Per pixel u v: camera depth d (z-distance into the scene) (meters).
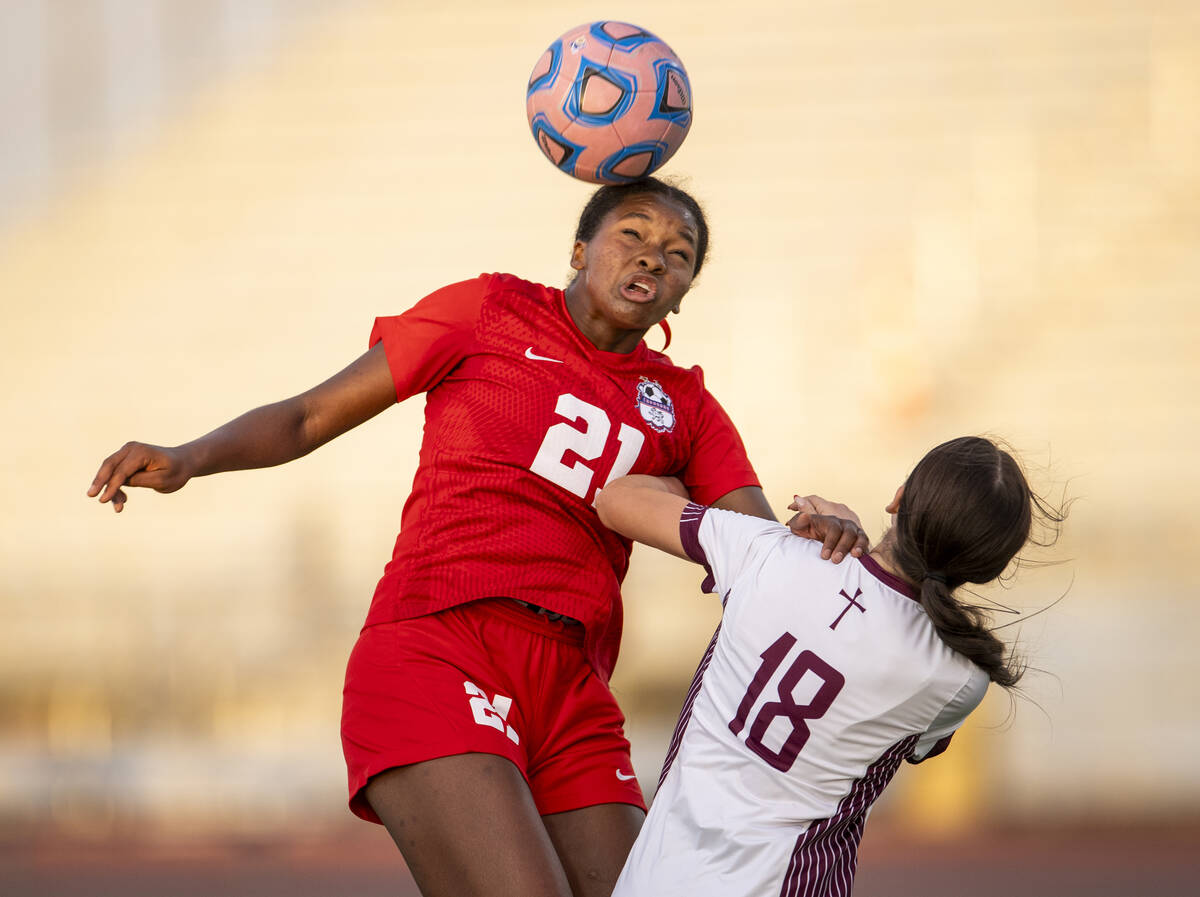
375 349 11.47
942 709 9.16
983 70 47.75
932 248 46.03
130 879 27.83
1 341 48.50
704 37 49.03
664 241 11.18
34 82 50.38
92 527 45.56
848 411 44.44
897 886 26.33
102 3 50.50
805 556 9.53
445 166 49.44
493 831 9.93
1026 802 35.31
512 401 11.15
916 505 9.15
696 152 47.69
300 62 50.69
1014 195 46.31
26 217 49.78
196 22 50.75
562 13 50.50
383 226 49.19
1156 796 35.22
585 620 11.11
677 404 11.61
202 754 39.22
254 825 34.97
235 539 44.28
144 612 43.50
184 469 10.49
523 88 50.16
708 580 10.22
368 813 10.89
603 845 10.95
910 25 48.41
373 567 43.78
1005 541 8.99
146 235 49.47
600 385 11.28
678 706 39.44
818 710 9.11
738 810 9.12
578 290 11.50
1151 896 25.27
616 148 11.24
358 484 44.75
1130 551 39.69
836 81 48.19
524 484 10.99
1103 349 44.22
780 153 47.47
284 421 11.05
